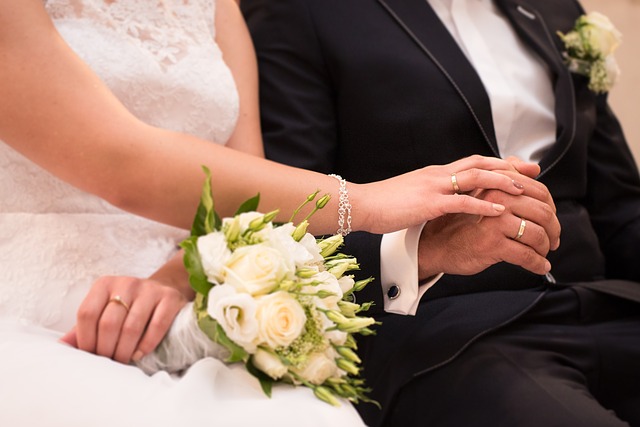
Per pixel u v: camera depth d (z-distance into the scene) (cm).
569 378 193
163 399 120
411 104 220
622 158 255
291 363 125
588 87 247
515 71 243
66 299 160
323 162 219
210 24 200
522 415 179
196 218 133
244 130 205
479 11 247
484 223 171
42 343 137
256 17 236
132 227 175
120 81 171
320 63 226
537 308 208
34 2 150
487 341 197
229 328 124
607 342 207
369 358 204
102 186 150
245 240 129
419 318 203
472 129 221
